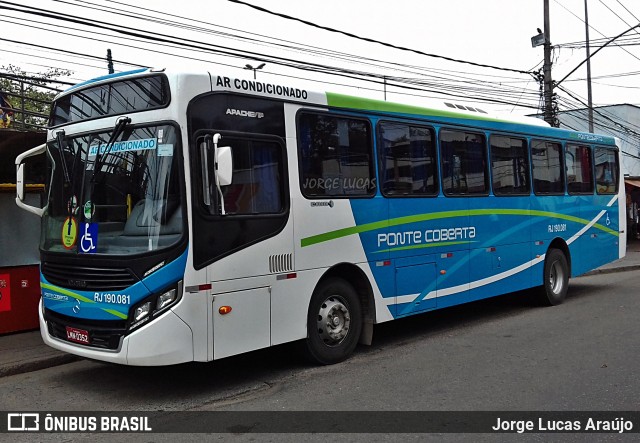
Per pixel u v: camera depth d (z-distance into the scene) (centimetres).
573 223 1138
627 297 1205
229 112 586
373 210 730
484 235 909
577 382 606
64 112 645
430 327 920
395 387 600
